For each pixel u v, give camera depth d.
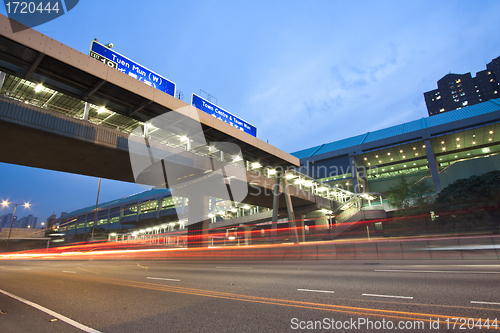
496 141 60.66
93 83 16.44
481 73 140.62
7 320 5.64
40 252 68.44
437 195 43.00
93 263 26.28
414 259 16.67
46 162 23.22
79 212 114.69
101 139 20.20
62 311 6.30
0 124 16.78
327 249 20.39
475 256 15.14
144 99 18.05
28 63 14.60
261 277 11.07
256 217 54.69
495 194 33.47
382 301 6.11
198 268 16.59
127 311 6.13
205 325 4.96
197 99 23.41
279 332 4.43
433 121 68.69
